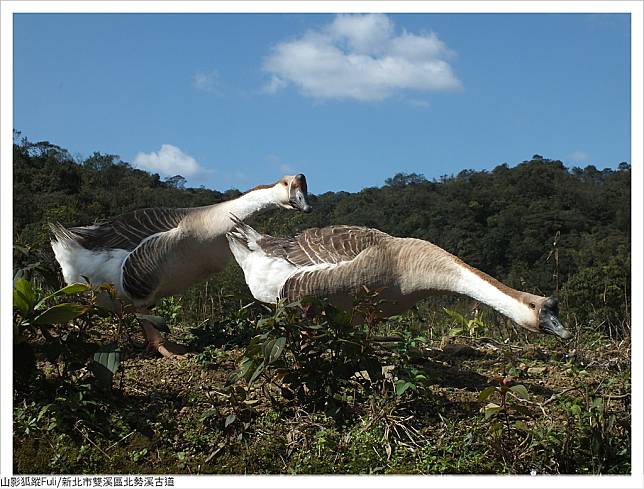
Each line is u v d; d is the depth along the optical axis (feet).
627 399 6.72
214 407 6.22
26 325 6.24
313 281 7.09
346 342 6.23
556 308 6.62
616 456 5.98
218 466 5.85
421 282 7.00
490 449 5.95
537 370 7.47
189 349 7.94
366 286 7.01
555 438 5.93
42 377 6.34
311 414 6.21
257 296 7.51
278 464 5.87
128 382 6.72
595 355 8.14
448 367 7.52
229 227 7.93
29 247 7.96
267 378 6.40
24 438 5.90
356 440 5.95
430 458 5.85
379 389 6.34
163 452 5.92
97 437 5.97
